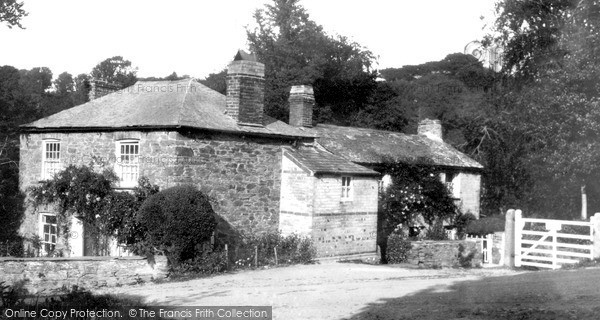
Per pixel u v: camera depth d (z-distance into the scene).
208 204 20.08
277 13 57.97
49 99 59.16
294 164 23.95
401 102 62.84
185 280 18.83
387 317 10.66
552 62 31.06
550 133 29.95
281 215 24.36
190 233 19.36
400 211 29.02
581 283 13.55
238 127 22.91
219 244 22.19
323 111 51.28
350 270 20.52
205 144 21.88
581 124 27.88
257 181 23.66
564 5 33.81
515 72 37.50
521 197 38.03
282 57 53.91
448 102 63.22
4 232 25.41
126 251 21.28
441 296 12.80
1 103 40.19
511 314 10.24
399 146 31.86
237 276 19.23
